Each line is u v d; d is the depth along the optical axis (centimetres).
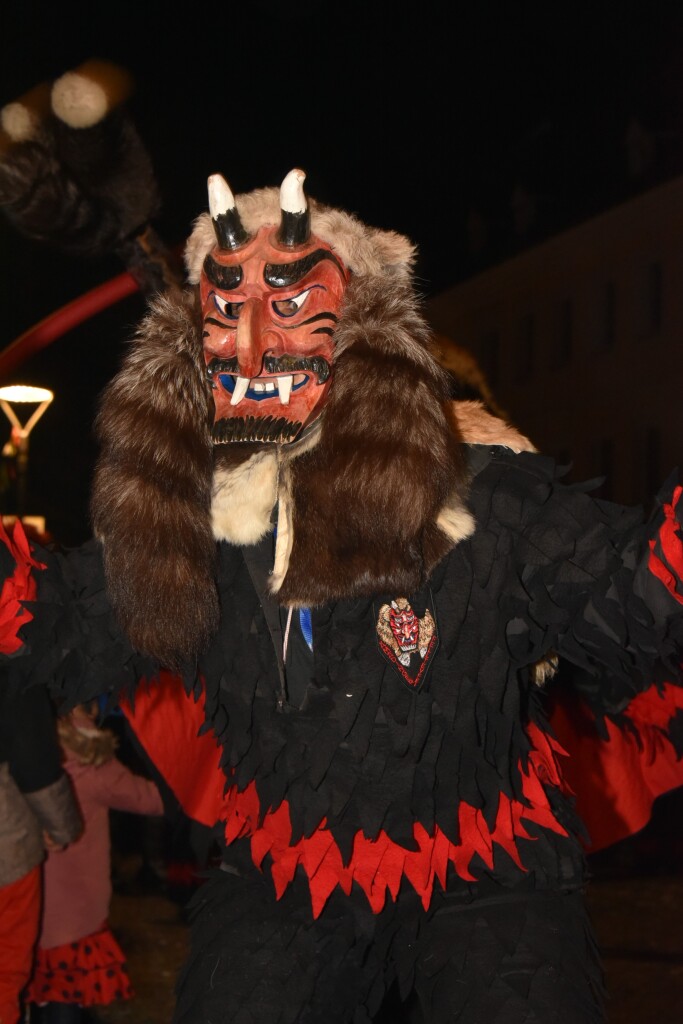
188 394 203
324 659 199
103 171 322
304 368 198
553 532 196
